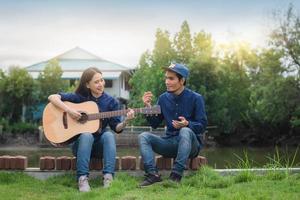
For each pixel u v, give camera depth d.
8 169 5.52
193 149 5.10
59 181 5.15
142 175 5.42
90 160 5.40
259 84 36.91
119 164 5.46
